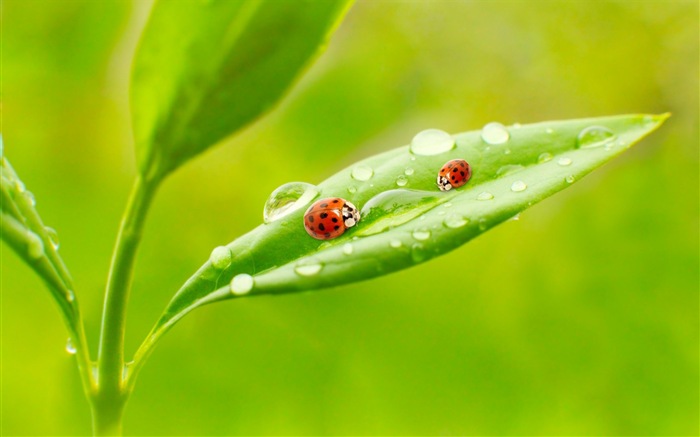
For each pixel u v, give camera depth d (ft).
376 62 1.64
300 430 1.54
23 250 0.83
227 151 1.64
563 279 1.68
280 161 1.65
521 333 1.65
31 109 1.54
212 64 0.81
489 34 1.68
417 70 1.66
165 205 1.63
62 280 0.84
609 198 1.72
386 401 1.56
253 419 1.54
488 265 1.70
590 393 1.57
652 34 1.68
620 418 1.54
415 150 0.90
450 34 1.67
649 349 1.59
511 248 1.71
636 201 1.70
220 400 1.55
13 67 1.50
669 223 1.67
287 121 1.63
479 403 1.57
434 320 1.64
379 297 1.65
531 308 1.66
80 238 1.56
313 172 1.65
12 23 1.48
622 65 1.69
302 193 0.89
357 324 1.62
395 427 1.55
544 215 1.73
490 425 1.55
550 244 1.71
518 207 0.85
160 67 0.81
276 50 0.81
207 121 0.82
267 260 0.86
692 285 1.62
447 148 0.89
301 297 1.63
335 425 1.55
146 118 0.82
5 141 1.53
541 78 1.71
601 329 1.62
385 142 1.65
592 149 0.88
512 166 0.88
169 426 1.52
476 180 0.88
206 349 1.58
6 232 0.83
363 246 0.84
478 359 1.60
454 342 1.62
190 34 0.81
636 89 1.71
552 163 0.87
